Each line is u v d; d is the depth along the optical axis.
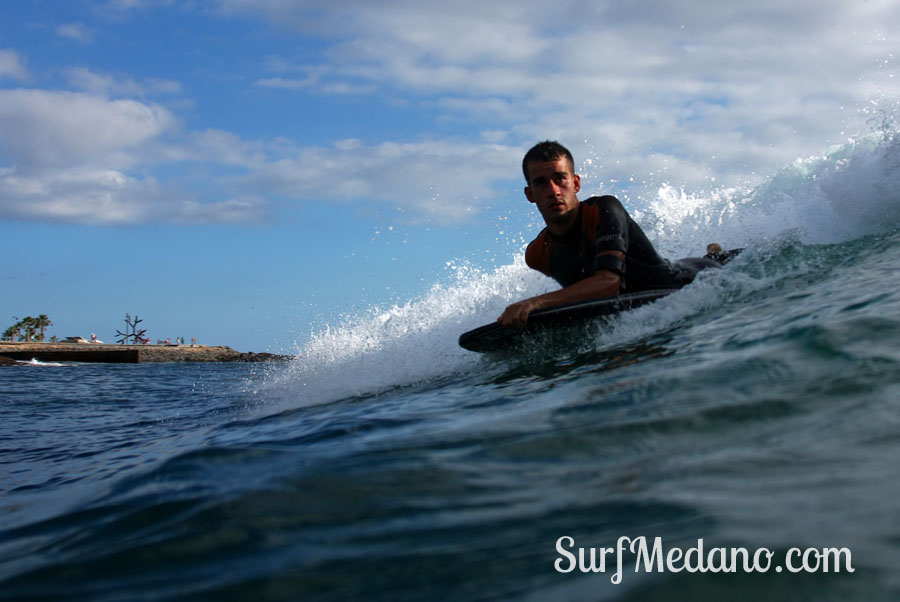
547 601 1.07
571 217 4.76
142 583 1.35
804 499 1.31
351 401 4.34
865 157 5.50
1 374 18.34
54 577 1.46
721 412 1.98
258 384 7.89
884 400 1.83
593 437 1.95
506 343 4.67
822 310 3.08
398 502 1.61
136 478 2.41
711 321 3.78
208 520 1.63
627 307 4.42
